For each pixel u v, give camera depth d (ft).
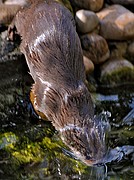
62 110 23.79
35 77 25.43
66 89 24.02
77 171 22.62
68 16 25.67
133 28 29.91
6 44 27.61
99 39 29.30
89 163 22.08
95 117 23.44
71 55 24.52
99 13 30.42
